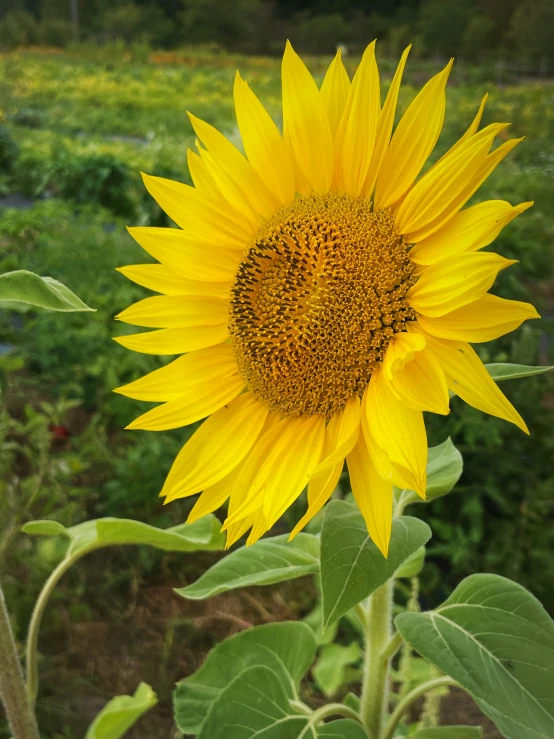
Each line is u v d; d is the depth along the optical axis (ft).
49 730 2.11
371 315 0.95
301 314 0.99
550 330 3.41
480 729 1.09
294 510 2.63
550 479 2.64
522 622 0.91
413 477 0.81
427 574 2.52
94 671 2.30
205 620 2.52
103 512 2.76
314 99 1.01
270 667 1.13
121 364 3.24
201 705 1.17
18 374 3.41
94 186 6.04
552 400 3.06
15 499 2.28
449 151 0.89
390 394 0.88
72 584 2.53
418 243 0.93
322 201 1.03
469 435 2.60
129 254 4.16
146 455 2.72
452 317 0.85
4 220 4.47
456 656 0.86
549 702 0.84
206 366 1.09
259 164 1.06
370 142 0.97
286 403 1.01
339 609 0.79
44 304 0.86
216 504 1.05
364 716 1.12
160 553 2.71
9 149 7.34
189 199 1.09
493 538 2.57
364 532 0.86
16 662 1.08
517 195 5.65
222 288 1.10
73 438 2.91
